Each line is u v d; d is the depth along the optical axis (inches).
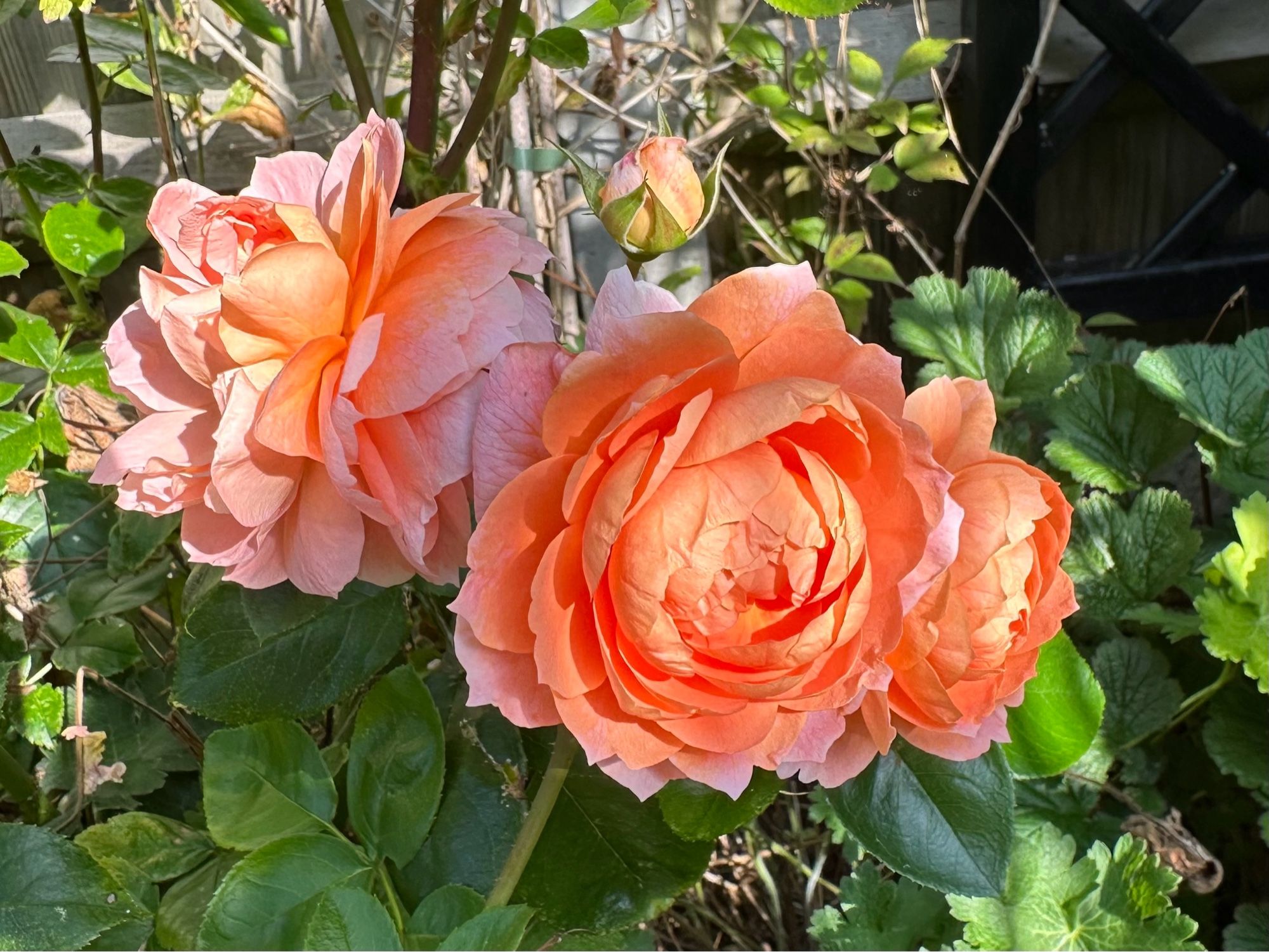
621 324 8.0
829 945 15.5
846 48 24.5
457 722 11.6
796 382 7.9
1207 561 19.5
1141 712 17.6
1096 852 15.2
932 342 20.4
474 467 8.6
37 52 20.9
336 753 12.5
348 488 8.7
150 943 11.6
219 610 11.4
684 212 10.9
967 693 9.6
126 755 14.9
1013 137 24.9
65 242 14.4
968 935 14.5
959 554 9.1
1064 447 19.9
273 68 21.2
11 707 13.9
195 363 9.5
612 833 11.2
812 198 26.8
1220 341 29.1
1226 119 25.4
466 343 8.9
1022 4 23.8
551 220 20.4
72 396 14.4
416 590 12.6
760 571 8.4
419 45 12.7
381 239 8.7
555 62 15.2
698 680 8.6
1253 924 16.6
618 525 7.7
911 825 10.7
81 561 15.4
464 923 9.3
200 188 10.2
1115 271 28.2
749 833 18.1
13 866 9.8
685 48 22.9
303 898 10.2
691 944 18.9
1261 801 16.7
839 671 8.5
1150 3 24.6
